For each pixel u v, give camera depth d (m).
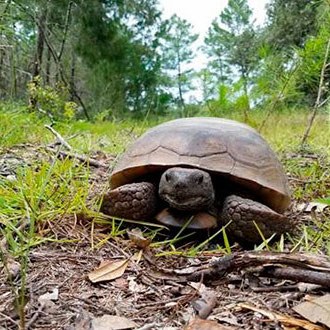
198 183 0.25
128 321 0.17
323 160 0.54
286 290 0.20
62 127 0.71
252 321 0.17
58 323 0.17
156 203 0.28
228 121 0.33
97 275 0.21
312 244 0.26
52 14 1.54
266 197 0.28
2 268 0.21
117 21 1.78
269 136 0.80
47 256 0.23
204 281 0.21
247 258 0.20
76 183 0.32
